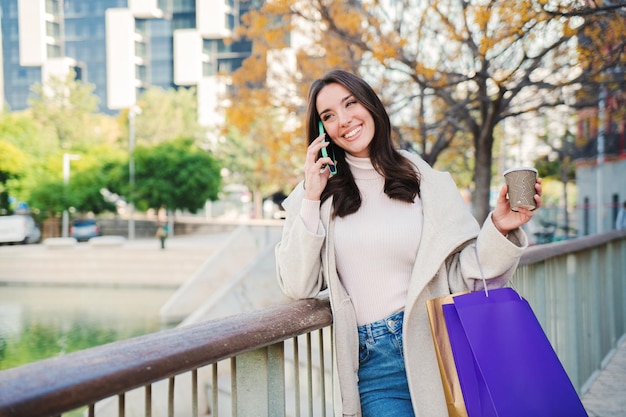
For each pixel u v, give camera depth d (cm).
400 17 546
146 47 7394
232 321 125
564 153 1395
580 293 370
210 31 7000
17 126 3759
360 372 163
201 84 7006
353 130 169
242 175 4550
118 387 87
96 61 7631
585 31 367
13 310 1445
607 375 381
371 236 160
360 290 163
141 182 3381
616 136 1686
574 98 568
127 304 1537
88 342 1064
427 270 154
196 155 3509
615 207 1753
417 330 157
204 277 1225
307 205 160
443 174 170
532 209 147
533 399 139
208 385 449
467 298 147
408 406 157
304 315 148
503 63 460
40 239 3547
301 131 680
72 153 3778
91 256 2028
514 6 354
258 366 141
